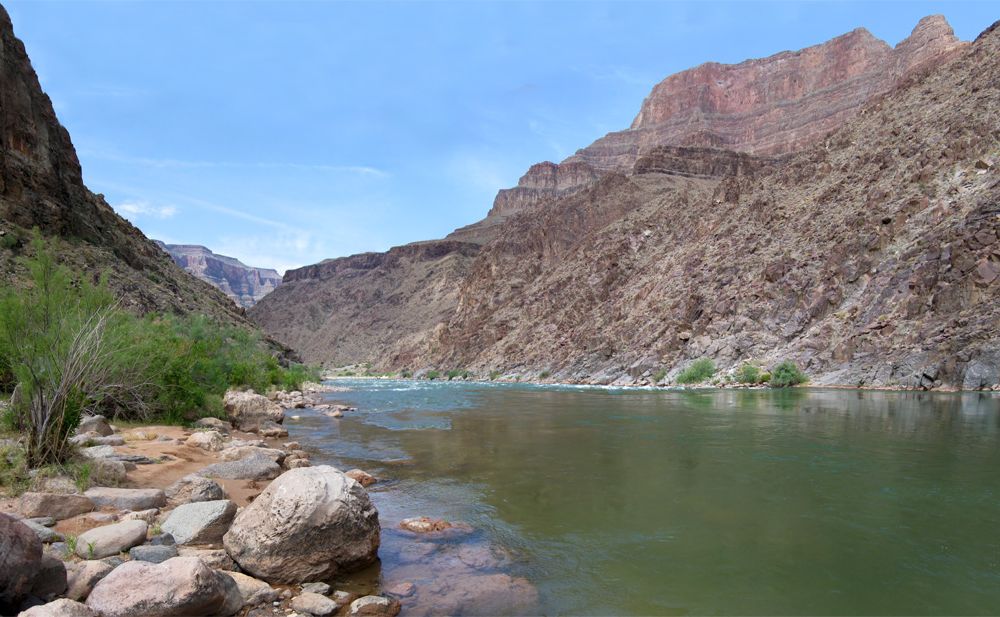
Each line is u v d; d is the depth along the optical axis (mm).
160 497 8773
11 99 43969
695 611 6133
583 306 90375
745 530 8836
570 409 30234
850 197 62219
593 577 7027
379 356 169750
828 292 53875
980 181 48938
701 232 82000
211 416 19828
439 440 18422
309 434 19969
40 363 10016
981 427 20109
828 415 24875
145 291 46031
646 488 11508
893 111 73750
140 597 5191
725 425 21781
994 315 39562
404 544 8195
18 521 5262
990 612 6094
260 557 6695
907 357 42719
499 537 8539
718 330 60438
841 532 8711
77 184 53500
